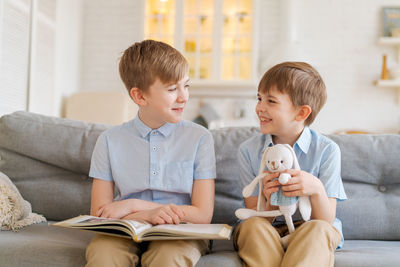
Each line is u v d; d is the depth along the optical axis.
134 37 4.74
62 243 1.24
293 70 1.31
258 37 4.46
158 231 1.04
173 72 1.31
